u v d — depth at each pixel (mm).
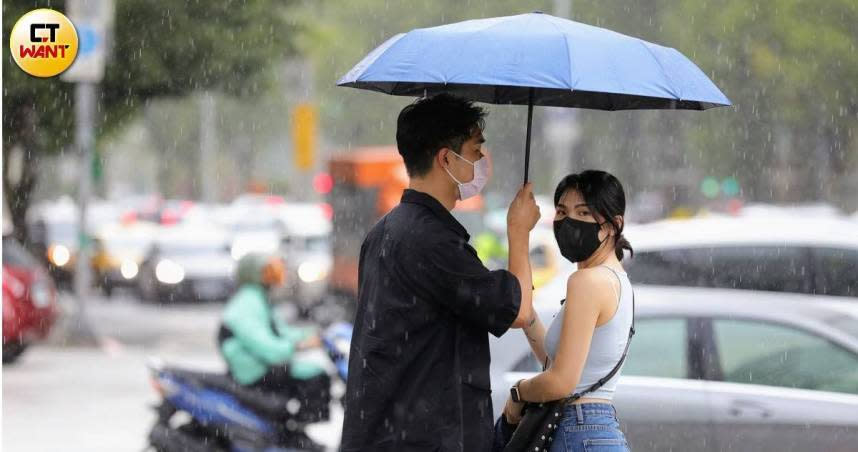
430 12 139000
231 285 75312
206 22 53281
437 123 10969
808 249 26984
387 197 63531
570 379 11141
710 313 18953
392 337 10742
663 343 18875
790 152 111125
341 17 140875
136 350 49031
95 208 109938
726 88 100312
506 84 10398
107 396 35719
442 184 11070
